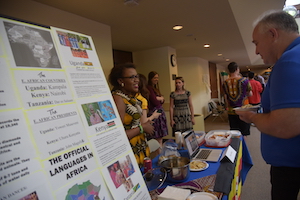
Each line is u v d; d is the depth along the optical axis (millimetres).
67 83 544
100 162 557
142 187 677
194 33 3480
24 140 406
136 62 4684
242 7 2742
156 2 2109
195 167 1219
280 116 789
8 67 422
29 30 486
